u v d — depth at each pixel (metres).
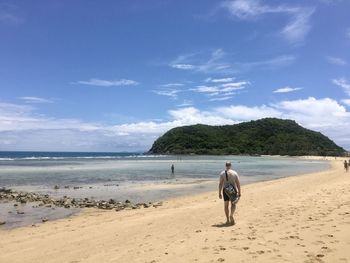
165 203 22.78
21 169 64.25
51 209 21.19
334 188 23.94
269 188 28.34
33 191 31.14
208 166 80.12
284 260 7.97
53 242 12.87
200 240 10.65
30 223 17.11
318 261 7.78
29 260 10.64
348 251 8.32
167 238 11.80
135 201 24.83
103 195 28.28
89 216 18.70
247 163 104.69
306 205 16.48
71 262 9.93
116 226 15.20
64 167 72.00
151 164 90.06
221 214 16.19
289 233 10.52
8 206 22.34
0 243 13.18
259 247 9.18
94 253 10.74
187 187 33.94
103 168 69.06
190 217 16.05
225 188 13.43
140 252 10.06
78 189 32.69
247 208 17.30
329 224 11.41
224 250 9.16
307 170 67.25
